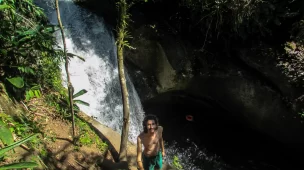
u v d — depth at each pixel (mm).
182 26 8281
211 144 8758
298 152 7809
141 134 4980
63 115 6223
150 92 8805
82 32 8547
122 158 5945
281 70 7180
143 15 8516
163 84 8672
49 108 6199
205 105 8984
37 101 6176
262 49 7430
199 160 8180
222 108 8680
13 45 5141
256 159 8281
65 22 8523
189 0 7277
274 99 7496
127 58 8562
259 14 6945
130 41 8305
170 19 8391
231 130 9180
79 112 7043
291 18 7234
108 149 6148
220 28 7488
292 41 7285
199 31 8117
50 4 8633
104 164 5738
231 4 6703
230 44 7828
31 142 4984
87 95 7902
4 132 3811
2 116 4832
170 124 9312
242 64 7863
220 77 8109
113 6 8648
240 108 8219
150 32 8266
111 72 8633
